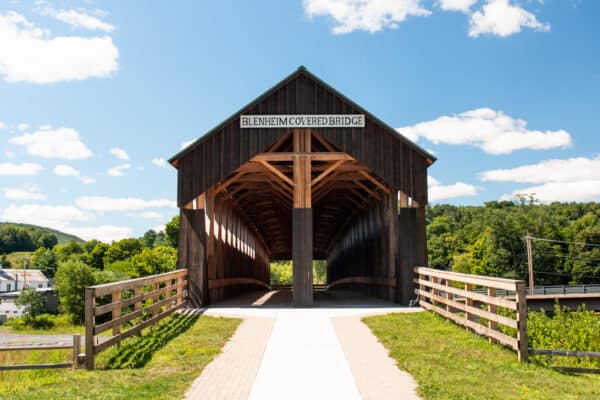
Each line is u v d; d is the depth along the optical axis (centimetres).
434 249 7500
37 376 725
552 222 6309
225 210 1673
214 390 523
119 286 706
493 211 8219
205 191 1238
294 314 1063
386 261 1512
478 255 6241
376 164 1239
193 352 696
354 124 1250
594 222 6103
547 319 1288
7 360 959
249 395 509
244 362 644
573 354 630
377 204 1653
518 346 643
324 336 812
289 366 624
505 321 685
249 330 869
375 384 547
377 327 878
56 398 489
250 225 2567
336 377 575
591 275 5434
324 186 1638
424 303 1144
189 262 1238
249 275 2514
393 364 633
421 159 1248
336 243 3041
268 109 1255
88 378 563
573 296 2842
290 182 1243
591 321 1167
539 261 5666
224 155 1243
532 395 505
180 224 1249
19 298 3681
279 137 1246
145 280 841
